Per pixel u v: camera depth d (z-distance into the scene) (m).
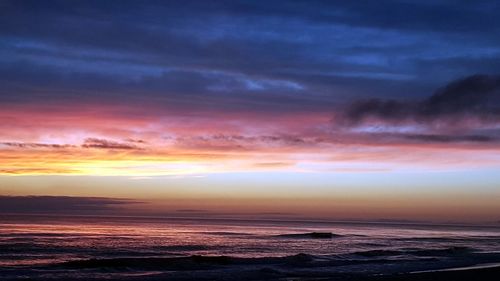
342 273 31.80
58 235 67.00
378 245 63.91
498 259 42.88
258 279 28.11
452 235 102.44
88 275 29.58
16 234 67.12
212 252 49.09
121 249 49.16
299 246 58.69
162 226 113.62
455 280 25.47
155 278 28.11
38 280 27.12
